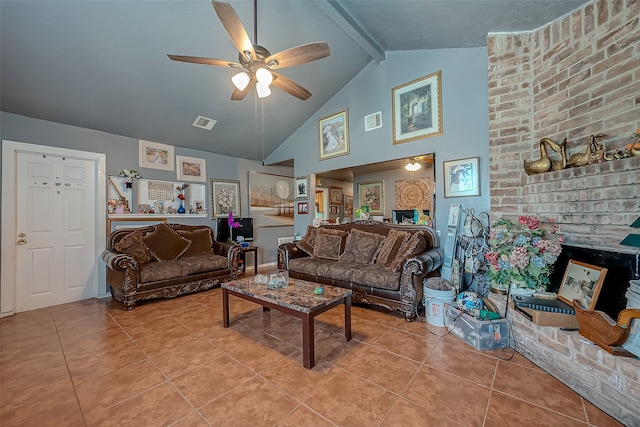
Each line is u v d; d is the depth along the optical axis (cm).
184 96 348
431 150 336
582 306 168
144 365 193
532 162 231
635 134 161
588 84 195
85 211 360
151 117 368
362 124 408
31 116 316
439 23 257
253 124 446
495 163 266
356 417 142
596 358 148
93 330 255
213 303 333
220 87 350
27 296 314
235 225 477
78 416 144
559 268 209
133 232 371
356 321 273
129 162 397
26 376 181
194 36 274
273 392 163
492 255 228
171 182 441
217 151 493
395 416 142
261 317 287
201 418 142
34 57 252
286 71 361
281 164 570
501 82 262
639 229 154
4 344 227
